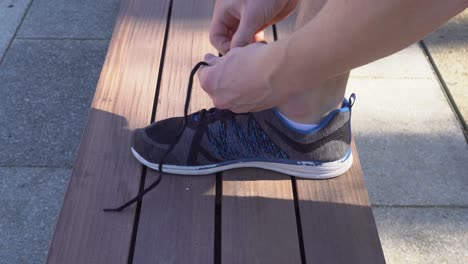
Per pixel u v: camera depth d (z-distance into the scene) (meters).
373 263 0.91
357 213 1.00
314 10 0.91
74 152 1.67
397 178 1.58
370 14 0.56
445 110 1.77
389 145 1.66
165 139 1.06
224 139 1.04
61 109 1.80
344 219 0.98
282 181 1.06
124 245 0.93
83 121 1.76
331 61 0.65
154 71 1.27
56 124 1.75
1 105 1.80
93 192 1.01
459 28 2.08
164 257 0.92
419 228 1.46
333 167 1.04
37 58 1.97
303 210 1.00
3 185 1.58
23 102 1.82
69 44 2.03
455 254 1.40
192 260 0.91
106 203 1.00
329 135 1.01
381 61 1.94
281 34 1.41
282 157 1.05
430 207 1.51
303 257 0.94
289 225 0.97
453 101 1.80
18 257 1.42
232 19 1.05
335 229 0.97
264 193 1.03
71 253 0.91
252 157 1.06
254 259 0.92
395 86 1.85
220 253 0.96
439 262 1.39
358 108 1.77
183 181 1.06
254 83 0.78
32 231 1.47
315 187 1.05
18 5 2.19
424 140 1.68
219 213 1.04
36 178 1.60
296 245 0.94
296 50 0.68
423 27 0.55
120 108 1.18
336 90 0.97
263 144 1.04
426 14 0.54
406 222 1.47
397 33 0.57
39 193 1.56
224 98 0.85
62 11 2.17
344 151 1.05
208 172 1.07
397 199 1.52
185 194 1.03
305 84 0.73
